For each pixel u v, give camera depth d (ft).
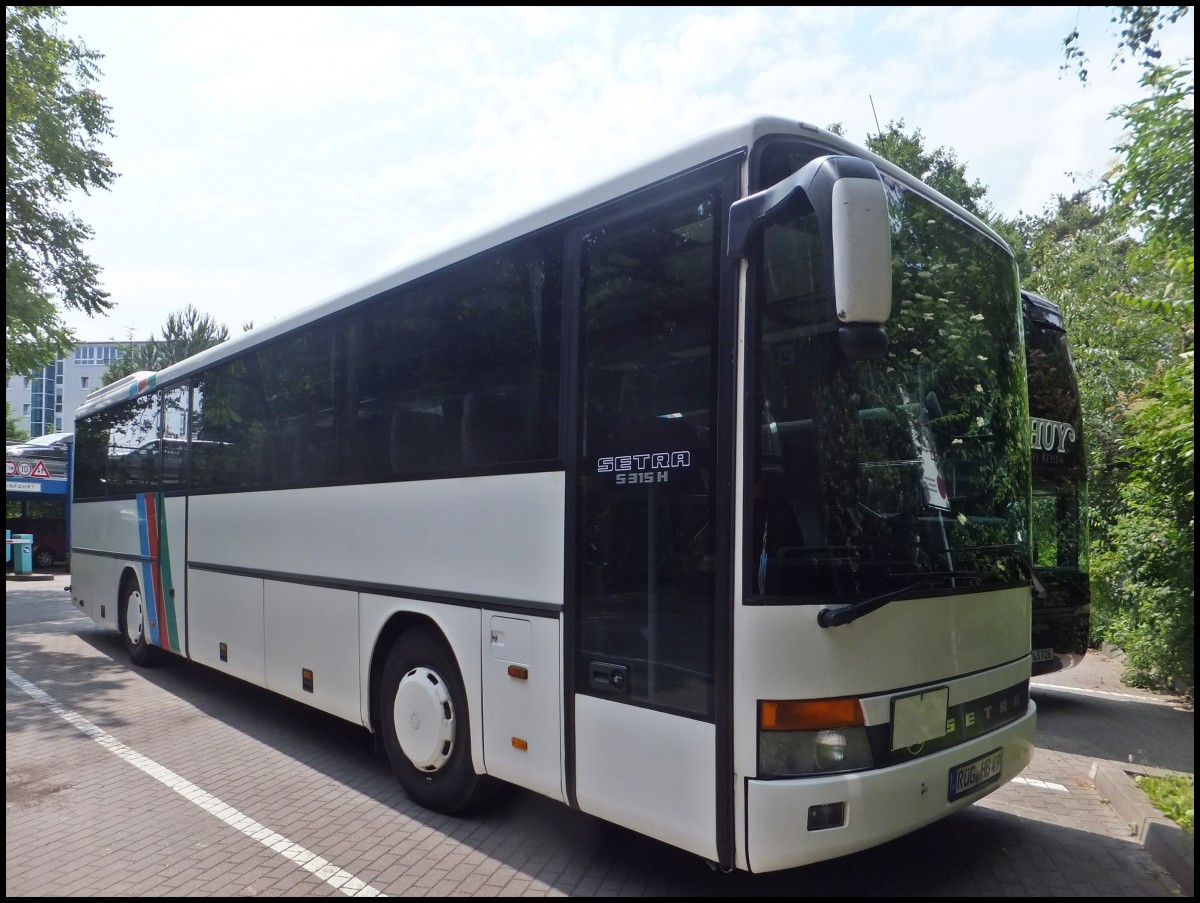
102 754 20.84
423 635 16.69
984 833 15.48
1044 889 13.10
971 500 13.42
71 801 17.40
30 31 53.57
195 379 27.78
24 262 59.21
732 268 11.24
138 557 31.65
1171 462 21.94
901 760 11.37
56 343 61.00
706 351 11.52
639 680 11.97
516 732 14.02
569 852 14.46
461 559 15.48
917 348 12.94
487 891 13.00
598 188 13.46
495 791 15.88
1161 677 28.66
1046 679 31.04
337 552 19.34
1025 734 13.88
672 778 11.41
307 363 21.18
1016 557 14.21
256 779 18.75
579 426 13.25
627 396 12.56
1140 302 18.65
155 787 18.25
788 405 11.18
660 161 12.57
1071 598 24.90
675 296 12.04
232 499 24.59
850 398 11.73
